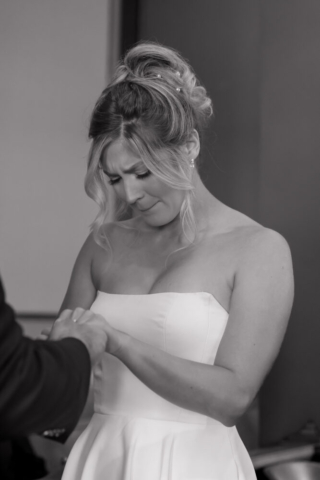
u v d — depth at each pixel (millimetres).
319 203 3086
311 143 3131
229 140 3477
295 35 3217
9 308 1123
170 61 1692
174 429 1627
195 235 1734
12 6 3510
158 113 1563
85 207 3578
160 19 3873
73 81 3600
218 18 3574
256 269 1602
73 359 1199
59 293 3553
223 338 1575
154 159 1548
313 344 3105
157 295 1686
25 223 3502
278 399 3221
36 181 3525
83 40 3633
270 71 3312
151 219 1696
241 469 1648
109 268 1830
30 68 3527
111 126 1574
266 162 3314
